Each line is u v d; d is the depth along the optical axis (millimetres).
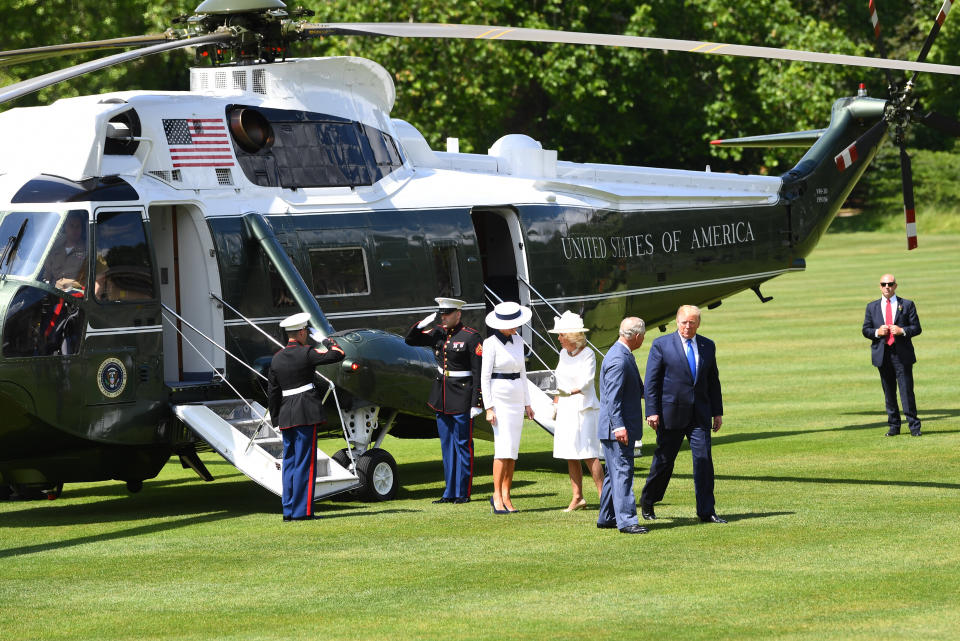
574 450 38438
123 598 29797
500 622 26844
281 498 43188
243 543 36062
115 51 142125
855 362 79562
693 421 36719
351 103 47281
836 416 59906
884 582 29516
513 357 39719
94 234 39500
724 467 47344
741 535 35125
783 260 59688
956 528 35531
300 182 45188
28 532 39125
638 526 35875
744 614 27016
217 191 42969
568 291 51844
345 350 42000
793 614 26922
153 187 41500
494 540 35406
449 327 42406
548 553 33438
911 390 53562
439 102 140625
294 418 39219
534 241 50844
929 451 49562
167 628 27062
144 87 159875
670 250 55750
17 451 39875
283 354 39406
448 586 30094
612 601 28281
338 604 28688
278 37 45500
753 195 58406
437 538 35906
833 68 176500
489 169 52969
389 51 139125
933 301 114500
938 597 28125
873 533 35031
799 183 60031
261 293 43375
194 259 42750
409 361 43531
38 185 40156
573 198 52812
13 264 39000
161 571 32562
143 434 40719
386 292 46438
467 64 144625
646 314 56219
